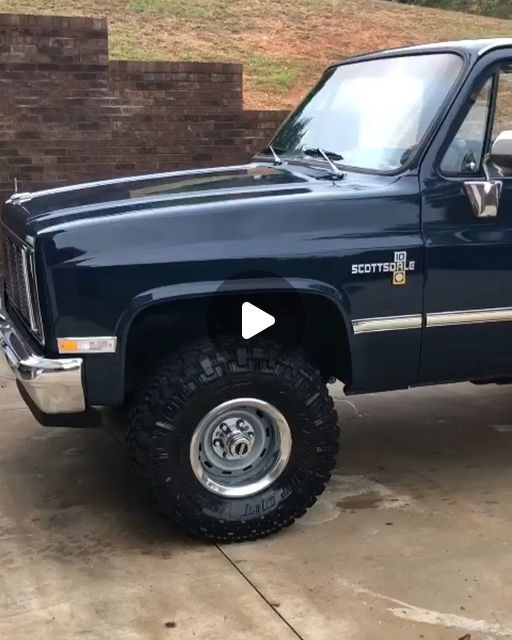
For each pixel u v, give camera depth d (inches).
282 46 530.6
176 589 128.9
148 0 559.2
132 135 307.6
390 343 144.3
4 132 292.5
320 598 126.3
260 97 432.8
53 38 290.8
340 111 173.3
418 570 134.8
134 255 128.9
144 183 159.3
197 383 134.3
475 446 190.5
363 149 158.7
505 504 160.1
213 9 575.2
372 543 143.8
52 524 150.9
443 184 144.0
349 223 138.6
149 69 304.0
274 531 144.6
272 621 120.3
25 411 207.5
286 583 130.6
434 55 157.3
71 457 181.2
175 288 130.1
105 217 131.1
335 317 142.1
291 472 143.3
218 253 131.3
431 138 144.6
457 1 910.4
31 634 117.3
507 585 130.5
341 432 199.2
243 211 134.3
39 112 295.0
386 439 194.5
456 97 145.7
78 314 128.6
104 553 140.3
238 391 136.6
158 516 153.6
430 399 221.8
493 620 121.1
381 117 159.2
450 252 144.3
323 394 141.9
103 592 128.1
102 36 295.7
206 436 139.8
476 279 147.3
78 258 127.6
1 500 160.9
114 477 170.9
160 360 142.6
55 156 299.9
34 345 138.9
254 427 142.5
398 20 646.5
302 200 137.0
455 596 127.2
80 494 163.3
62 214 135.4
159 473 135.9
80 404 131.4
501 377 160.7
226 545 142.9
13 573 133.7
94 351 130.1
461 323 147.9
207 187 148.9
